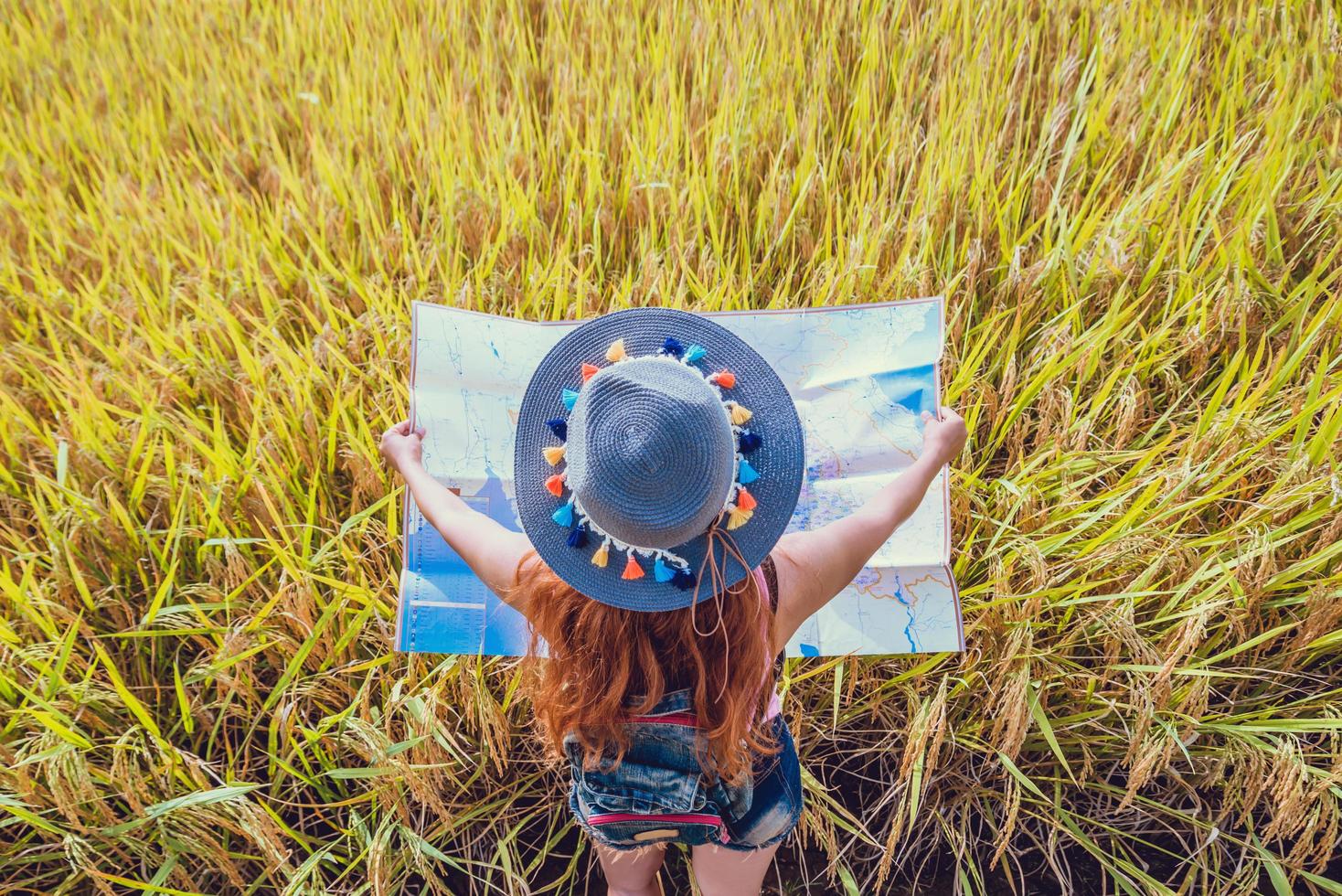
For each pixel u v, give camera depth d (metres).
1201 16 4.12
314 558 2.62
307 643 2.45
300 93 4.56
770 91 4.17
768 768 1.89
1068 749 2.59
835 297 3.12
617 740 1.69
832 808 2.63
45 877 2.43
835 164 3.69
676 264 3.37
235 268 3.71
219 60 5.15
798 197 3.56
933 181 3.53
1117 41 4.10
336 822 2.58
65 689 2.49
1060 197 3.47
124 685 2.59
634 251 3.63
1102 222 3.38
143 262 3.71
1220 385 2.70
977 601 2.56
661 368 1.58
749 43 4.37
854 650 2.38
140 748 2.40
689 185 3.61
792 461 1.64
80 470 2.86
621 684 1.64
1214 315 2.92
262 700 2.72
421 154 4.08
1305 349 2.73
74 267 3.83
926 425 2.04
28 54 5.43
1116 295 3.06
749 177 3.79
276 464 2.82
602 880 2.60
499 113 4.38
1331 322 2.95
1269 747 2.31
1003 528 2.58
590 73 4.55
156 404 3.04
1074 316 3.03
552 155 3.99
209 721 2.53
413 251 3.56
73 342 3.47
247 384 3.13
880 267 3.30
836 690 2.42
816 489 2.41
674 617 1.63
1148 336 2.96
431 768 2.41
